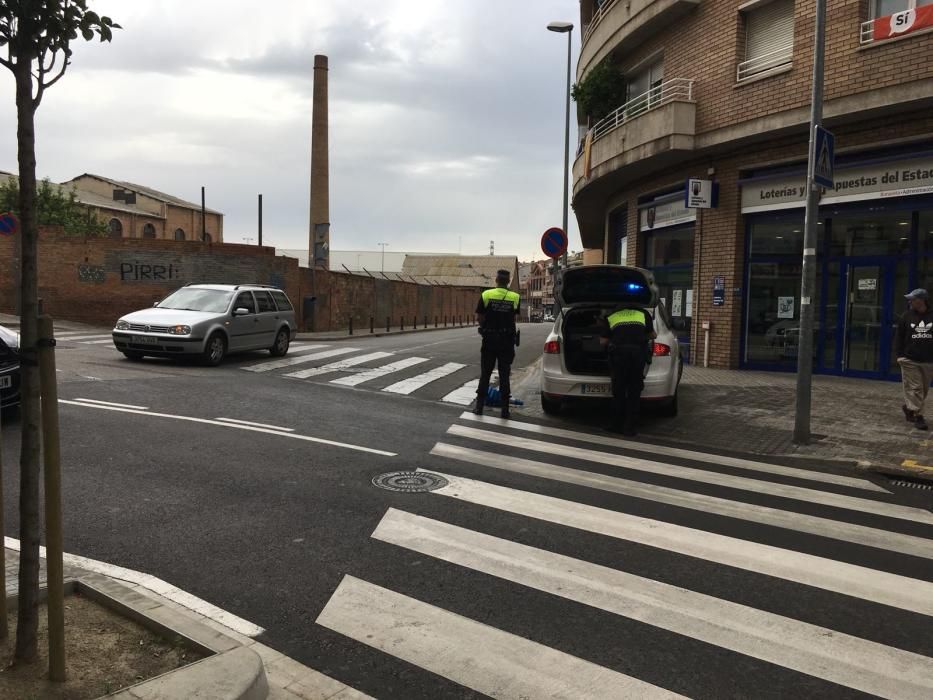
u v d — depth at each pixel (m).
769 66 13.41
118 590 3.41
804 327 8.00
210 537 4.49
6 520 4.70
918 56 10.91
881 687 2.97
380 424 8.45
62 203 42.00
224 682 2.60
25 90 2.52
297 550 4.32
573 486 5.97
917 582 4.09
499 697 2.84
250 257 26.16
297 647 3.19
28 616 2.70
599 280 9.48
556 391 9.11
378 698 2.82
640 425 9.07
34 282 2.58
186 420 8.08
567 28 21.36
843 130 12.48
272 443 7.10
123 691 2.51
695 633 3.41
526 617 3.53
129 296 24.88
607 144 17.48
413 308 42.81
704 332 15.30
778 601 3.79
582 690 2.90
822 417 9.38
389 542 4.50
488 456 6.98
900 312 12.39
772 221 14.11
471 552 4.37
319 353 17.42
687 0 14.73
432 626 3.41
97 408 8.54
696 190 14.61
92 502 5.08
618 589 3.89
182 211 62.22
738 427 8.91
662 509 5.40
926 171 11.45
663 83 16.09
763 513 5.40
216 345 13.79
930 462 7.06
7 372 7.57
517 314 9.42
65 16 2.63
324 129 41.38
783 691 2.92
